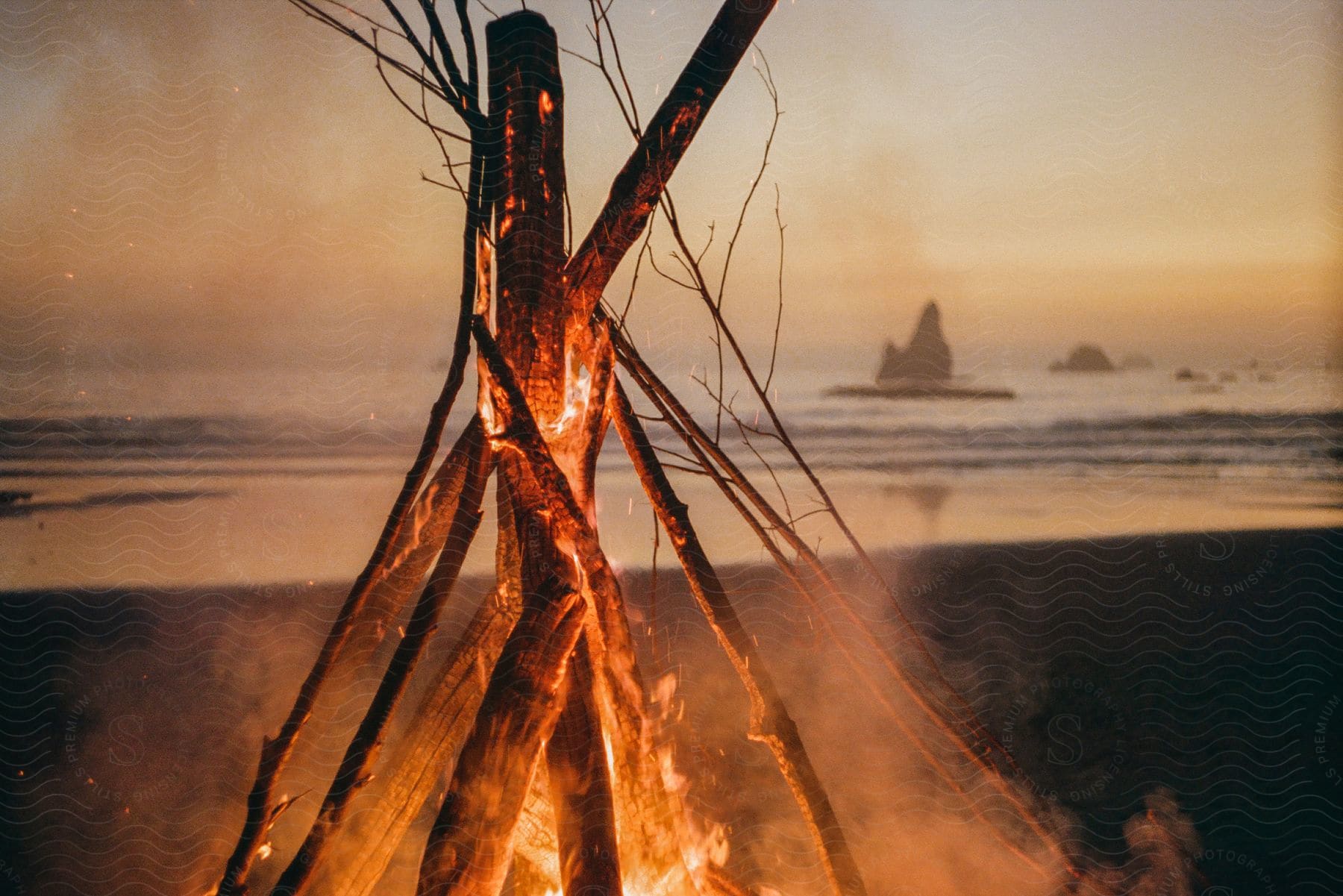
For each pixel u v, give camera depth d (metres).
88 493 8.32
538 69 1.92
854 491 9.07
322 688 1.98
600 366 2.01
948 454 10.87
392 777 1.84
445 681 1.86
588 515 1.91
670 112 1.93
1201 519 7.22
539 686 1.58
